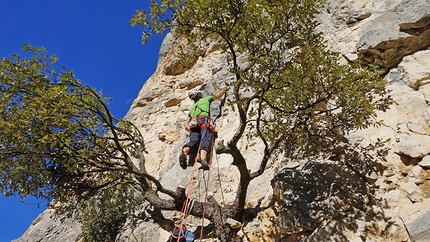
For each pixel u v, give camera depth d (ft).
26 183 28.09
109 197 32.83
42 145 25.07
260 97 24.16
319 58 23.45
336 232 22.18
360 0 36.91
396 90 28.02
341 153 26.25
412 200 21.90
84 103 25.52
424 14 28.76
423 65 28.12
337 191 23.72
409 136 24.68
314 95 25.61
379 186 23.61
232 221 26.71
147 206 33.73
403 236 20.79
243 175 26.45
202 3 23.15
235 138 25.35
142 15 25.20
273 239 24.91
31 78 26.27
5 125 23.67
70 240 36.63
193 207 27.55
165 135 45.65
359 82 24.61
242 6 23.77
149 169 42.80
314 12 23.57
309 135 26.61
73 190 30.50
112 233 32.86
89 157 25.96
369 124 25.27
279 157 30.30
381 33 30.68
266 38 24.66
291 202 24.50
